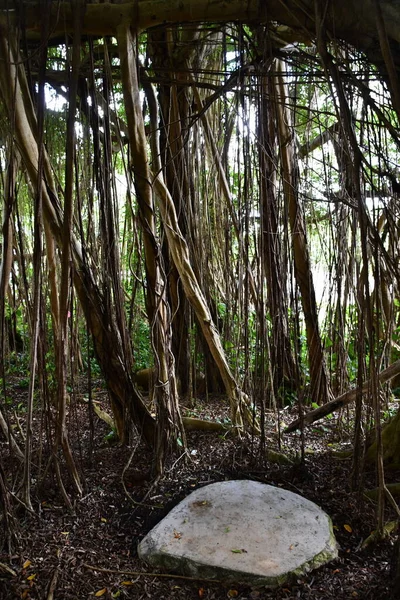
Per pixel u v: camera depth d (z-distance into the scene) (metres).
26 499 2.34
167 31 3.56
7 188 2.22
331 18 1.87
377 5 1.60
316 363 4.25
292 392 4.25
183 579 1.98
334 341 4.11
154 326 2.95
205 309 3.46
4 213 2.25
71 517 2.43
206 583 1.95
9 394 4.76
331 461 3.08
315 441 3.45
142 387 4.92
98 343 2.95
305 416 3.30
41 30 2.14
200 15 2.24
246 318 3.00
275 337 3.07
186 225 4.24
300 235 4.16
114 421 3.50
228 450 3.26
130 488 2.75
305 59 2.62
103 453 3.18
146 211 2.79
